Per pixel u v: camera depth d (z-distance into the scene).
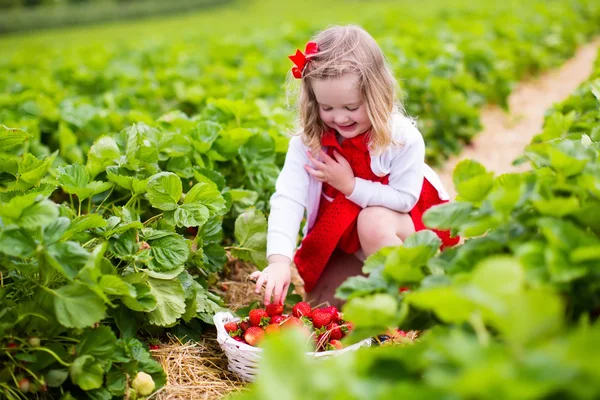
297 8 39.59
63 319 2.16
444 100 6.16
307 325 2.62
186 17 36.50
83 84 7.21
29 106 5.14
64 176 2.83
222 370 2.77
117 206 3.34
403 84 6.14
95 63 8.55
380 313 1.70
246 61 8.10
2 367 2.32
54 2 45.84
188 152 3.68
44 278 2.33
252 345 2.59
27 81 6.90
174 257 2.77
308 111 3.04
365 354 1.49
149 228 2.85
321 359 2.42
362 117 2.90
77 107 5.23
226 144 3.79
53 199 4.31
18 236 2.16
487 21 11.15
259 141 3.91
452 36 9.12
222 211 3.24
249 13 38.00
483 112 7.64
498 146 6.43
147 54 9.61
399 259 1.91
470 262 1.84
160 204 2.94
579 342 1.19
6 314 2.34
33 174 2.78
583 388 1.20
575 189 1.87
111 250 2.71
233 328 2.68
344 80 2.78
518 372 1.21
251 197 3.64
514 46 9.04
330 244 3.18
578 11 13.19
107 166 3.22
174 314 2.69
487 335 1.54
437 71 6.82
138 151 3.25
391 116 3.02
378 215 3.06
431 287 1.75
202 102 5.98
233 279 3.68
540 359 1.23
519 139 6.62
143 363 2.51
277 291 2.83
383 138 2.94
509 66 8.35
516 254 1.69
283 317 2.71
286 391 1.34
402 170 3.09
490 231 1.97
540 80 9.32
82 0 45.47
